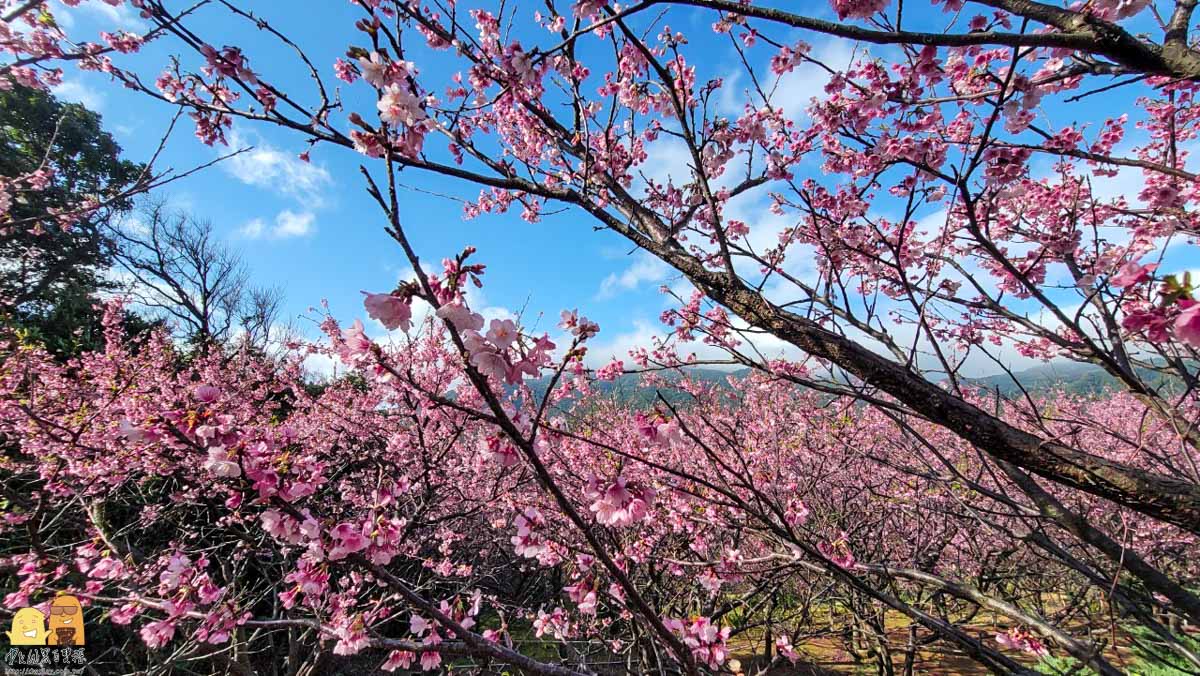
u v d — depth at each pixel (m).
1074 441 3.75
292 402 8.05
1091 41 1.26
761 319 2.23
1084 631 4.56
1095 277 2.44
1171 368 2.57
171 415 1.85
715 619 4.86
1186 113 3.21
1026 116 2.22
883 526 6.11
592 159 2.97
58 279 10.55
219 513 5.94
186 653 4.07
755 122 2.85
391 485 2.10
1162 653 4.09
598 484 2.01
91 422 4.69
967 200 2.03
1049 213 3.56
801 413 5.96
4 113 10.47
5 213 4.39
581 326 1.44
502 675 3.14
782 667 5.90
